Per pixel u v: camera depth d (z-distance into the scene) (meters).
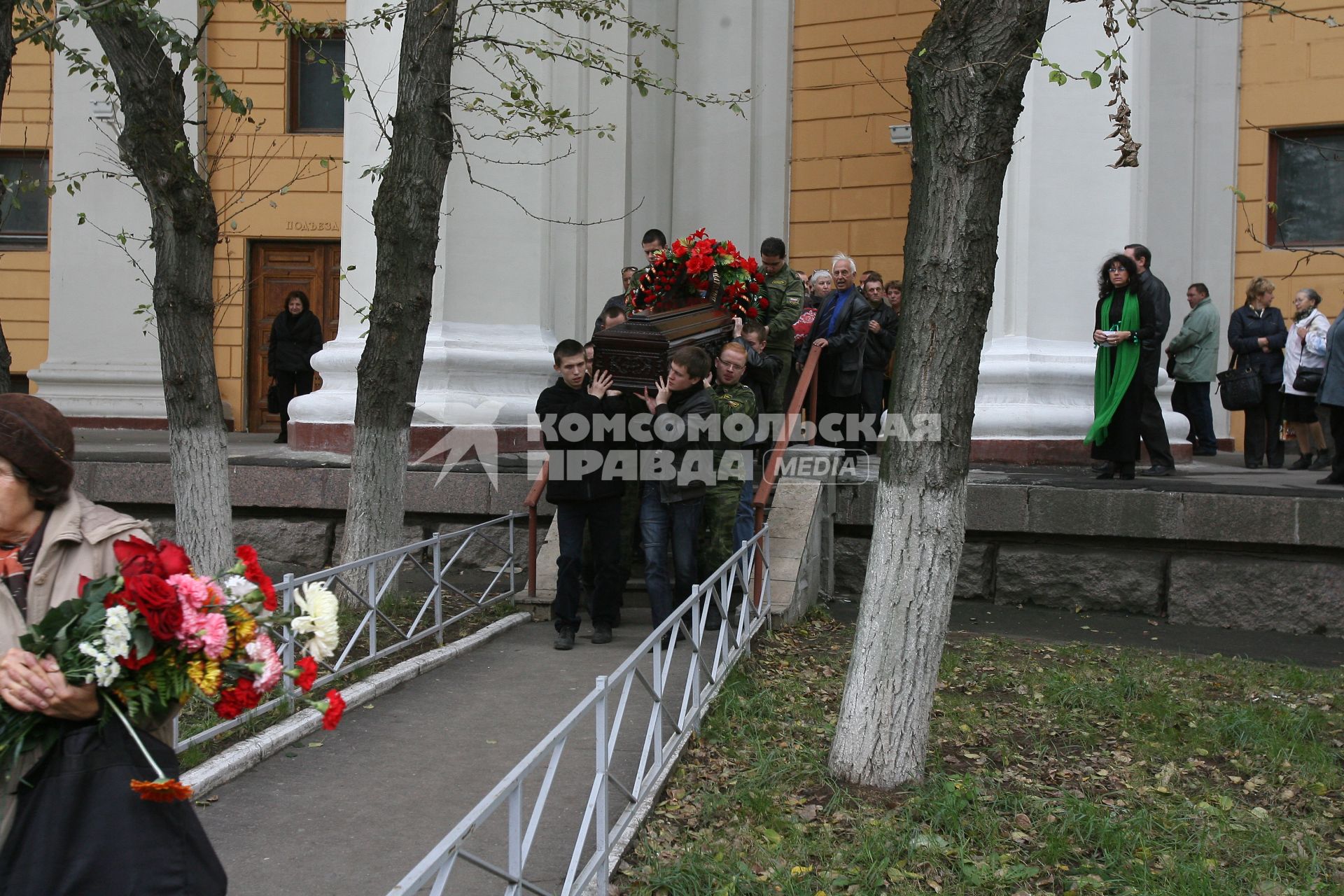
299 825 4.25
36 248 15.88
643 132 12.95
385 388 7.20
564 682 6.18
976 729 5.75
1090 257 10.38
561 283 10.89
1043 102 10.38
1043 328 10.41
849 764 4.96
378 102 9.92
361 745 5.15
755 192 13.77
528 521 8.94
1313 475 10.17
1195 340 12.03
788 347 8.70
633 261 12.71
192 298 6.55
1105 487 8.30
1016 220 10.46
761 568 7.25
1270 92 13.26
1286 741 5.59
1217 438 13.64
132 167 6.46
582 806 4.52
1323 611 7.74
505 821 4.36
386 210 7.09
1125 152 4.91
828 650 7.15
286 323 13.52
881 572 4.97
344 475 9.03
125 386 14.92
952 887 4.12
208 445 6.63
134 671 2.46
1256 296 11.47
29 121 15.45
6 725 2.44
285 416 13.55
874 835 4.41
